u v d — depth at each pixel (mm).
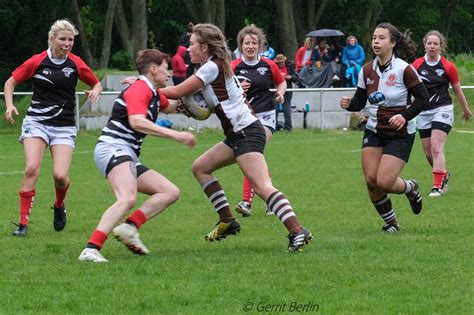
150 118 19953
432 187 34875
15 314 15852
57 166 24406
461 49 145125
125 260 20172
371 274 18531
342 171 40125
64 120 24641
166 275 18562
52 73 24234
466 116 33031
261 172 20922
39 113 24438
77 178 38562
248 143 20938
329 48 72375
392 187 23328
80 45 96375
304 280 18047
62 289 17531
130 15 101062
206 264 19625
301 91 64250
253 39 27969
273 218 27469
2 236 24297
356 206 29406
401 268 19047
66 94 24562
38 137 24438
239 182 36688
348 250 21125
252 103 28094
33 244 22922
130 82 20688
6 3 92375
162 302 16469
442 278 18156
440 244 21891
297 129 64812
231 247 22062
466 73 74125
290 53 99875
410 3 130375
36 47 95562
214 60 20812
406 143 23266
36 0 93312
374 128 23438
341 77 68938
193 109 20953
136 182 20078
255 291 17172
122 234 20156
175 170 41625
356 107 23781
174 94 20438
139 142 20281
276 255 20594
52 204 30953
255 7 112562
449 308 16016
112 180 19938
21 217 24547
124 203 19844
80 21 92562
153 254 21047
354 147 52219
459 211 27875
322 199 31156
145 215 20234
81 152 51219
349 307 16047
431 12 131000
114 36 107312
